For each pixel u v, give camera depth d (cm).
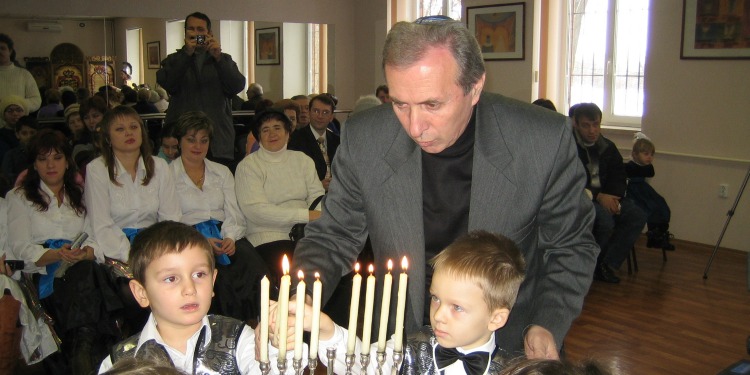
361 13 934
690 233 606
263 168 381
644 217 495
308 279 166
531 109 165
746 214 566
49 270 306
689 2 587
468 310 146
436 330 150
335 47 932
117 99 650
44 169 314
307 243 177
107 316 295
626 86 675
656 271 518
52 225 315
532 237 168
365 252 351
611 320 412
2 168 459
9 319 291
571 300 162
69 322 288
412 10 898
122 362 112
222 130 515
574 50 718
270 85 879
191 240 165
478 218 162
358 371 159
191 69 504
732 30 561
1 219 312
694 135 596
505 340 170
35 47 650
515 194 160
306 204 393
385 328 139
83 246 309
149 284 162
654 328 400
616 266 494
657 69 617
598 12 692
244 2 836
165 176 342
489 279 145
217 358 167
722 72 572
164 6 729
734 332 394
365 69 943
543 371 109
